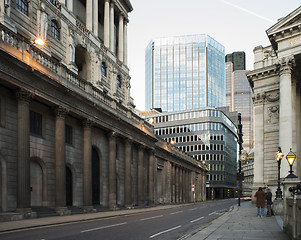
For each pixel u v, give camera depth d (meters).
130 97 50.69
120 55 45.78
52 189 25.22
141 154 44.53
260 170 45.88
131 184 42.31
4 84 20.42
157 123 128.88
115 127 35.97
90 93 31.16
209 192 116.75
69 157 28.08
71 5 33.19
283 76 37.31
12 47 20.95
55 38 29.61
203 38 199.12
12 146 21.23
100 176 34.19
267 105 46.56
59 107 25.39
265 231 14.66
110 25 43.00
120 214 27.17
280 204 25.22
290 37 37.41
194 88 195.25
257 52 49.34
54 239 12.07
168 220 21.97
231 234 13.58
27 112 21.58
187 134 121.94
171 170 63.12
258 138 46.50
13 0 24.47
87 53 35.28
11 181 20.84
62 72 26.61
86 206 29.06
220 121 120.00
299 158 39.38
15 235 13.10
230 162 132.62
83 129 30.25
